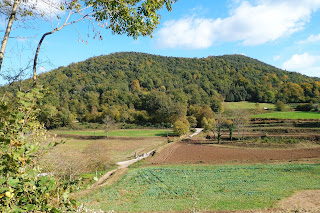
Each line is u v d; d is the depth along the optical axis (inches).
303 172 1130.0
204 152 1873.8
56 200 126.7
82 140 2672.2
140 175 1223.5
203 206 676.1
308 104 3651.6
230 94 4842.5
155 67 6535.4
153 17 227.3
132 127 3518.7
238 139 2289.6
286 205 655.8
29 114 134.8
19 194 115.0
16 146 113.0
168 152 1945.1
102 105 4023.1
